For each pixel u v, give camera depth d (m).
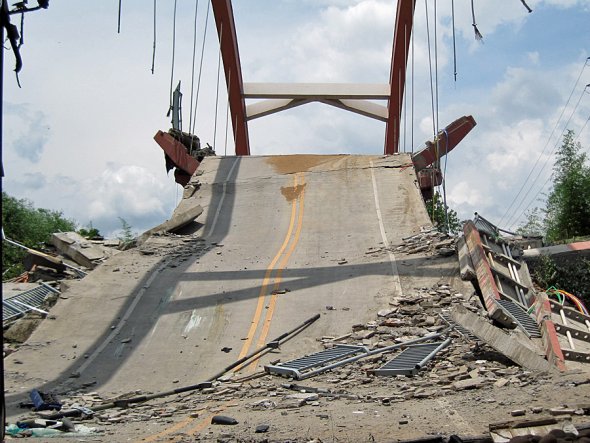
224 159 41.47
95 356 17.66
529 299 20.06
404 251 25.27
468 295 20.06
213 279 23.39
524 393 11.30
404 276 22.34
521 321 17.88
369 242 27.36
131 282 23.19
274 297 21.53
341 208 32.50
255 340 18.41
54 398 14.08
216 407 12.69
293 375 15.11
